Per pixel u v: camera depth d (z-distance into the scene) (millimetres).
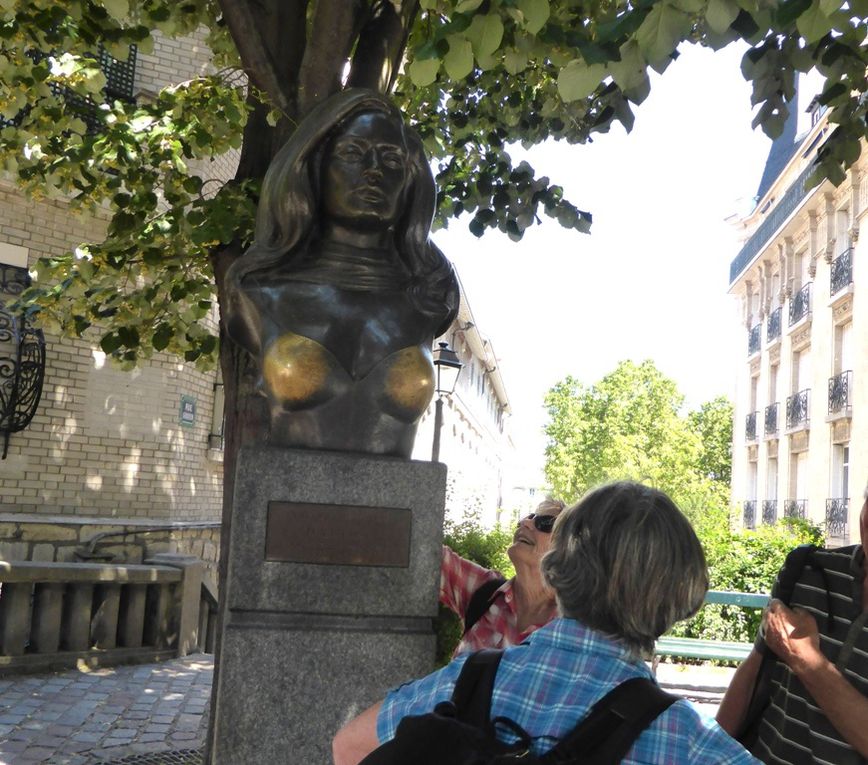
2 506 10633
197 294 6395
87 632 8438
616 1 4961
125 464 11664
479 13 2861
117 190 6461
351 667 3463
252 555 3461
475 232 6691
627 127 4227
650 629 1586
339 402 3625
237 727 3383
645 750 1470
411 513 3570
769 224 28953
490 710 1544
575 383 56250
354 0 4586
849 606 2508
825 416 23500
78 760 5742
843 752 2369
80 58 6004
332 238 3814
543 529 3021
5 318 10656
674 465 53000
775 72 4152
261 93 4965
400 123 3842
